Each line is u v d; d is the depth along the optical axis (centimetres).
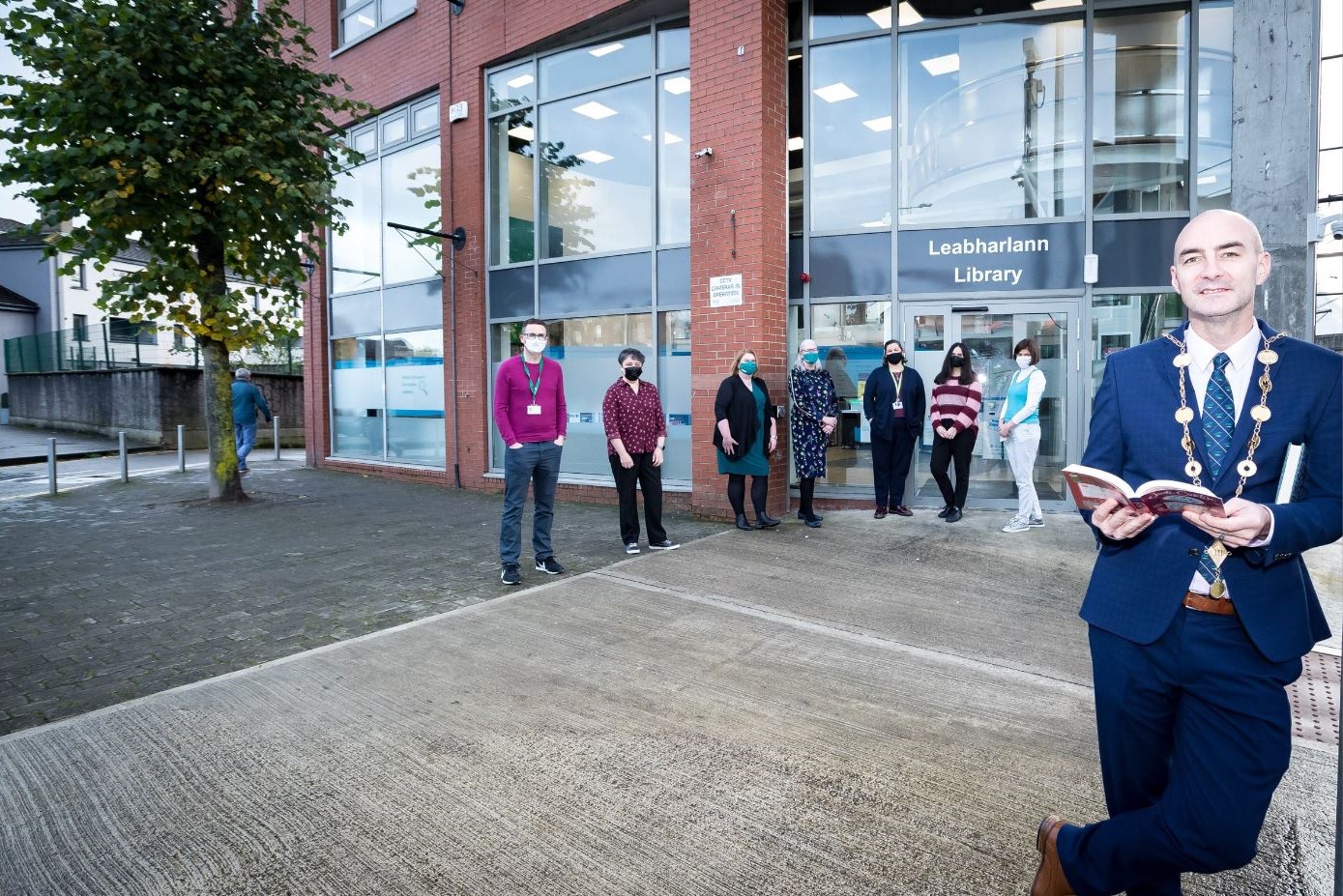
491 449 1088
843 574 587
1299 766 307
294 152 930
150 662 430
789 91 855
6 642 464
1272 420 164
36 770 307
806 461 754
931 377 829
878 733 333
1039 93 796
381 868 246
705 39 809
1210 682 163
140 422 2034
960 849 251
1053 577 573
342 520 857
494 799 283
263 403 1346
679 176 891
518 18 987
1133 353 187
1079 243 788
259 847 257
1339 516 158
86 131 838
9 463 1622
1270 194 412
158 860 250
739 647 438
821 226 855
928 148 824
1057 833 198
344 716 353
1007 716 349
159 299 971
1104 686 180
